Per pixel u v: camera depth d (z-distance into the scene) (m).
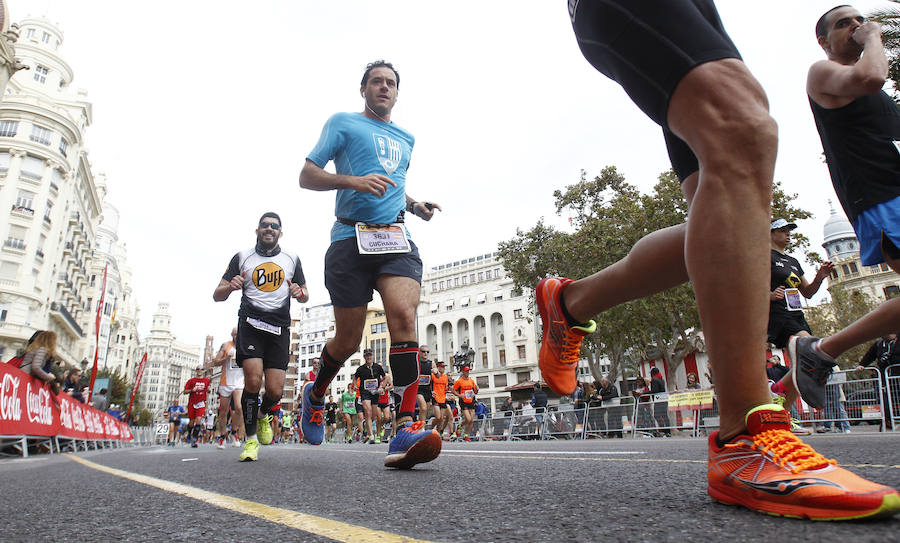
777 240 5.50
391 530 1.16
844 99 3.02
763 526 0.98
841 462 2.09
